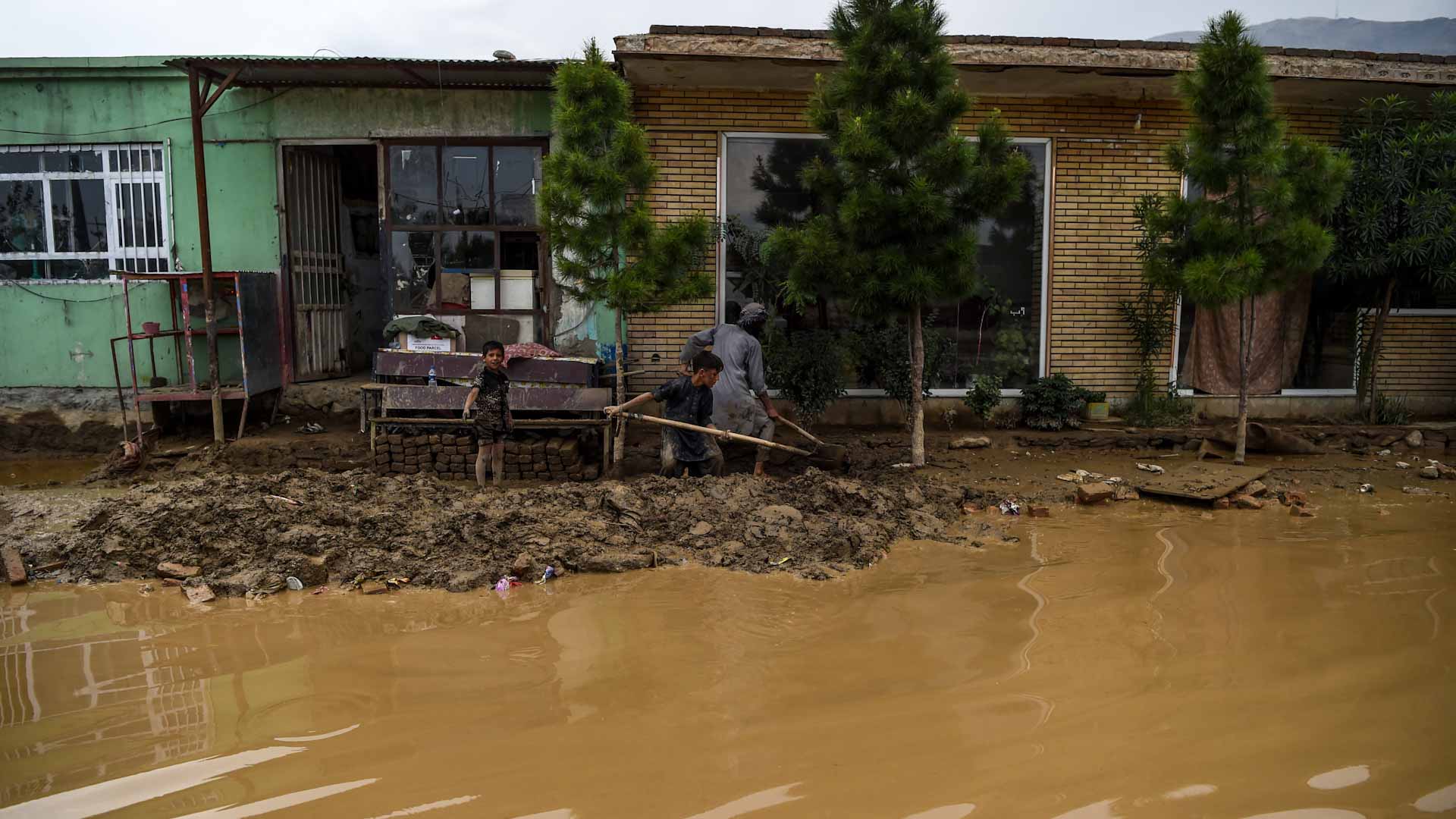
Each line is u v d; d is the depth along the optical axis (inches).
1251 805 123.7
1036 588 218.5
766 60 362.9
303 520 253.3
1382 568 232.5
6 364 422.9
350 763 136.3
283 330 422.3
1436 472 345.4
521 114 414.9
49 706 157.2
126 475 364.5
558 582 228.7
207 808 124.0
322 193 457.1
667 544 253.8
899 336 406.6
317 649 183.8
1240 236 345.4
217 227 420.2
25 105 415.8
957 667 171.3
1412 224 389.1
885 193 321.1
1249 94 331.6
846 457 358.0
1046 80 390.0
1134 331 427.2
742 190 414.3
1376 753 138.0
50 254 422.6
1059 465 367.2
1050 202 421.1
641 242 350.3
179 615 206.2
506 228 419.8
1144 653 177.3
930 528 272.7
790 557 242.7
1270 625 192.2
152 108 415.2
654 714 151.9
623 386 372.5
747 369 344.2
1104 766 134.3
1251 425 388.2
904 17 312.7
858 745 140.9
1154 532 271.6
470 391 350.3
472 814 121.9
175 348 420.2
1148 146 421.7
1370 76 383.2
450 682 166.4
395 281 422.6
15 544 243.8
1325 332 445.4
